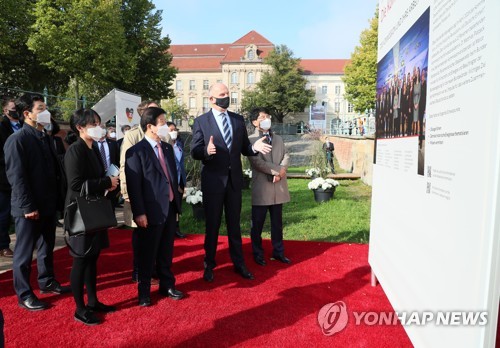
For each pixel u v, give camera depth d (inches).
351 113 1852.9
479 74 63.6
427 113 89.1
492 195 61.0
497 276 62.0
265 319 119.9
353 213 303.4
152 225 129.2
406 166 105.9
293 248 206.1
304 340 106.3
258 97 1988.2
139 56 930.1
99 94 910.4
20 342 104.6
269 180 174.6
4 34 665.0
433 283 84.5
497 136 59.5
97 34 687.7
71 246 113.4
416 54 98.6
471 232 66.9
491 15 59.4
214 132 150.8
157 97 1014.4
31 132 129.0
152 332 111.2
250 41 2416.3
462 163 70.4
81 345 103.6
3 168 182.4
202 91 2463.1
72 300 135.0
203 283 153.3
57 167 137.9
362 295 140.3
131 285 151.0
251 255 193.0
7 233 186.4
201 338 107.7
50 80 854.5
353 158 653.3
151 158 130.0
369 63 1251.2
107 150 264.4
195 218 282.8
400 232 111.2
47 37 648.4
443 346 78.9
